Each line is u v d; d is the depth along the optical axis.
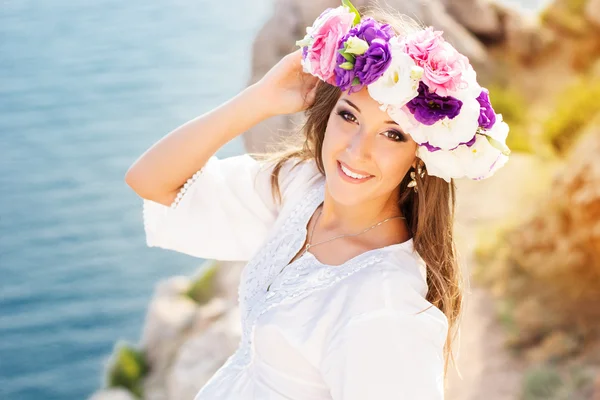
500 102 12.34
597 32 13.23
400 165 2.45
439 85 2.26
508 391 6.94
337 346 2.33
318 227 2.66
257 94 2.77
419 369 2.28
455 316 2.65
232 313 12.05
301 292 2.47
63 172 70.31
